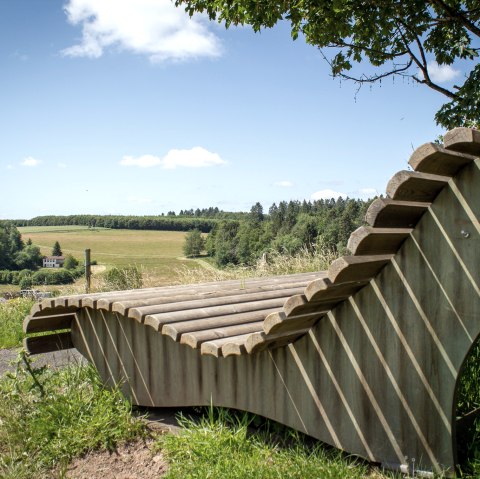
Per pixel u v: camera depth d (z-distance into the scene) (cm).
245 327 336
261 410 315
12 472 301
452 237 232
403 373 255
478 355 345
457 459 253
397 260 254
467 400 332
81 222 12706
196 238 7538
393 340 258
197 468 281
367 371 268
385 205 215
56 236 10950
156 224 12225
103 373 416
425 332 246
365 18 710
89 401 379
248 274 1010
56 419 359
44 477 302
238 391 325
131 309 347
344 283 247
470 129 189
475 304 227
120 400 385
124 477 298
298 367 297
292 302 253
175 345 358
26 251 7800
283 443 306
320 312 276
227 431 317
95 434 342
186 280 1065
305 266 971
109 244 9862
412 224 244
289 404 302
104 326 413
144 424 356
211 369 338
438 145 200
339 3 640
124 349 395
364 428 271
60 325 446
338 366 280
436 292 240
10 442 339
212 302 390
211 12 738
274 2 675
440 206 235
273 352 309
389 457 262
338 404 281
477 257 224
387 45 771
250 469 270
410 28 714
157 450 323
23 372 424
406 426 255
